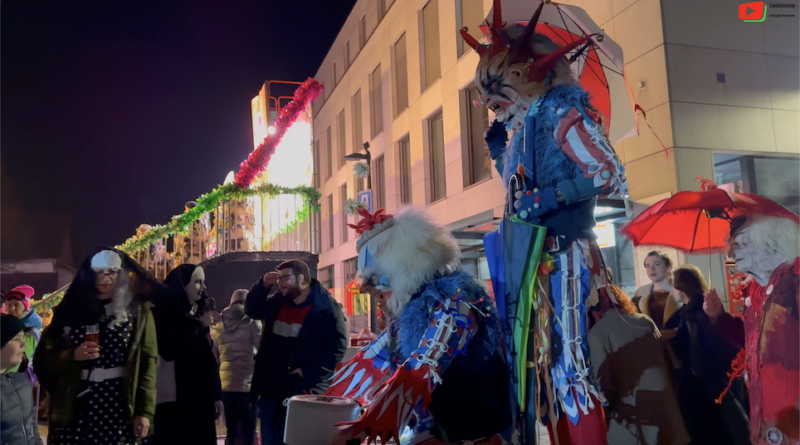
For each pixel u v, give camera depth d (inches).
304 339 143.8
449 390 75.4
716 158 245.1
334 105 789.2
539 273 76.9
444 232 83.0
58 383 105.7
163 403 130.3
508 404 76.6
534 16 79.9
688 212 126.3
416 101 517.7
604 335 81.2
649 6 248.5
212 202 271.6
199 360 134.9
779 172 252.4
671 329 128.9
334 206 786.2
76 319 108.3
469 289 78.0
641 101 251.9
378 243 80.5
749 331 96.6
